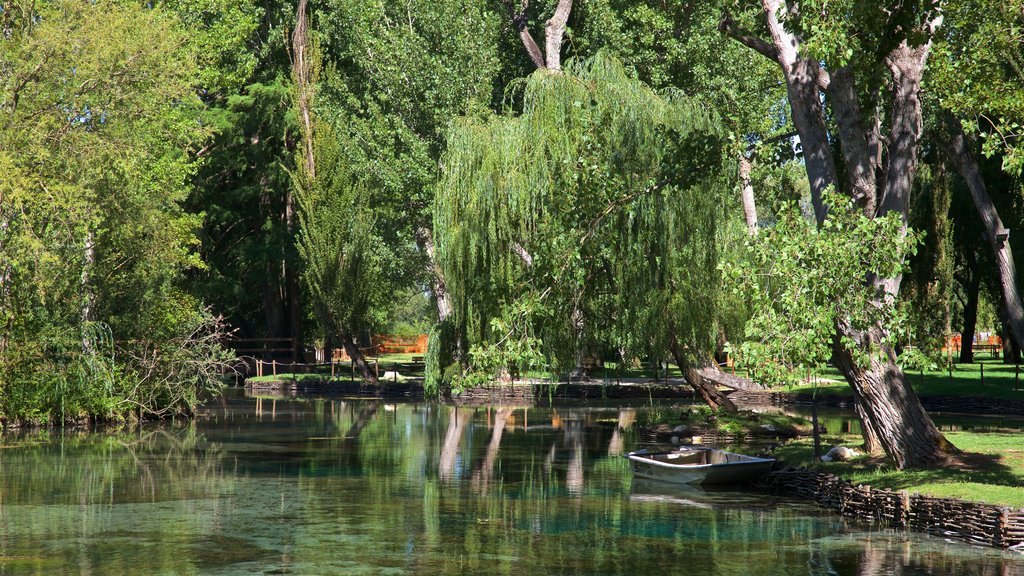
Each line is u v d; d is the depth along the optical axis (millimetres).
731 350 14922
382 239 53312
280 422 36344
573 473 23078
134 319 35219
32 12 32438
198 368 36781
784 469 20781
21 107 30969
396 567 13766
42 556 14375
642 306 26938
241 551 14703
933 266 39906
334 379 54844
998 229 33500
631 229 26469
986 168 39469
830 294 14891
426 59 46406
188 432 32406
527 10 51625
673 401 46281
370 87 49156
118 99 32375
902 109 19016
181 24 47562
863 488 17531
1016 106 18203
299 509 18250
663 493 20188
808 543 15258
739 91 42281
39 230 30469
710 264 27297
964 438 22562
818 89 18734
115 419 34781
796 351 14539
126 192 33469
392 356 90250
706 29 43812
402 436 31359
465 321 31016
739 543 15281
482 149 29109
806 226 15203
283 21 57500
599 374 52906
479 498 19516
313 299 52531
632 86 26484
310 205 50562
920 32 16125
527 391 48562
